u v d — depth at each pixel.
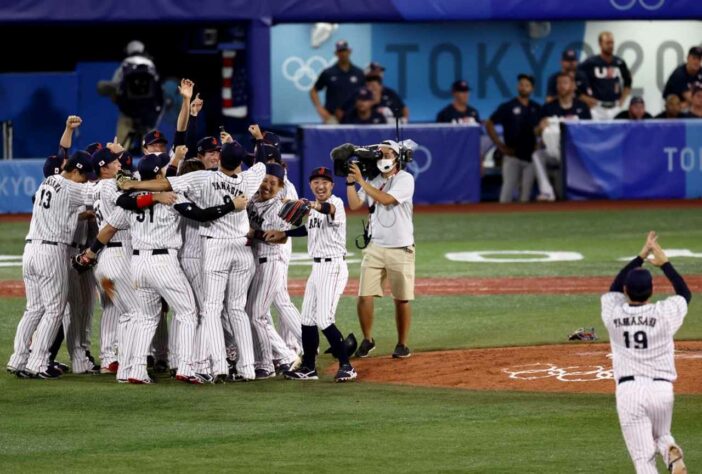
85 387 43.94
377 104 97.00
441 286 65.81
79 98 101.75
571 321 56.31
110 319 47.12
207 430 37.44
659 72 114.00
